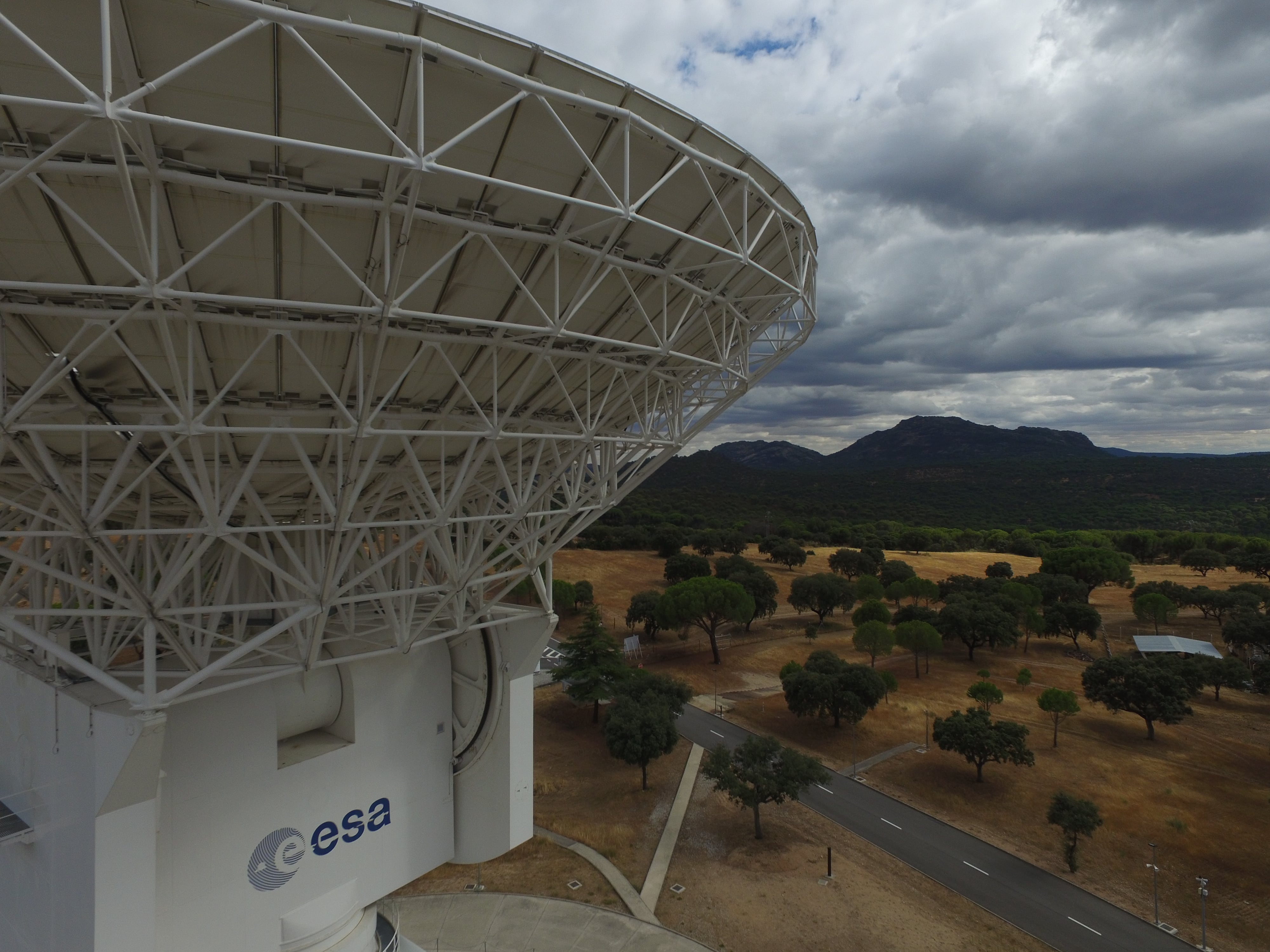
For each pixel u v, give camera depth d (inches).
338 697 735.1
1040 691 2176.4
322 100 354.9
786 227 609.6
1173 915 1103.0
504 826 813.9
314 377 492.1
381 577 688.4
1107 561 3646.7
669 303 573.6
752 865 1238.3
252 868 637.3
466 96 382.3
